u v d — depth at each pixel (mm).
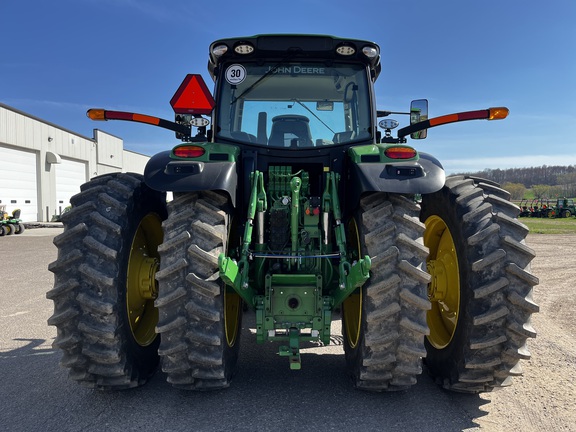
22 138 25156
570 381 3525
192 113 3619
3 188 23906
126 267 3115
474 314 2898
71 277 2949
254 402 3113
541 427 2811
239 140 3844
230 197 3086
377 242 2855
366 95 3898
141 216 3373
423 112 4172
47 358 4047
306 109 3885
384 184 2943
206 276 2793
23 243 15062
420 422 2844
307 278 3143
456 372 3078
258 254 3156
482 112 3479
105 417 2910
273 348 4293
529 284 2885
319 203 3330
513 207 3088
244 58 3895
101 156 35000
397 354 2828
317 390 3314
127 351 3098
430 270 3518
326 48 3787
